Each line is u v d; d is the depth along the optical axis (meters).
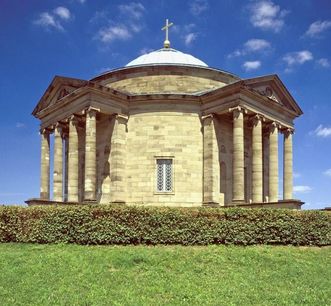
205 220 21.42
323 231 22.39
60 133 36.94
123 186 33.69
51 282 15.44
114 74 37.97
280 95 37.66
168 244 21.17
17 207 22.61
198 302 13.78
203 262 18.23
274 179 35.94
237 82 31.98
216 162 33.97
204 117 34.66
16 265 17.45
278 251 20.33
